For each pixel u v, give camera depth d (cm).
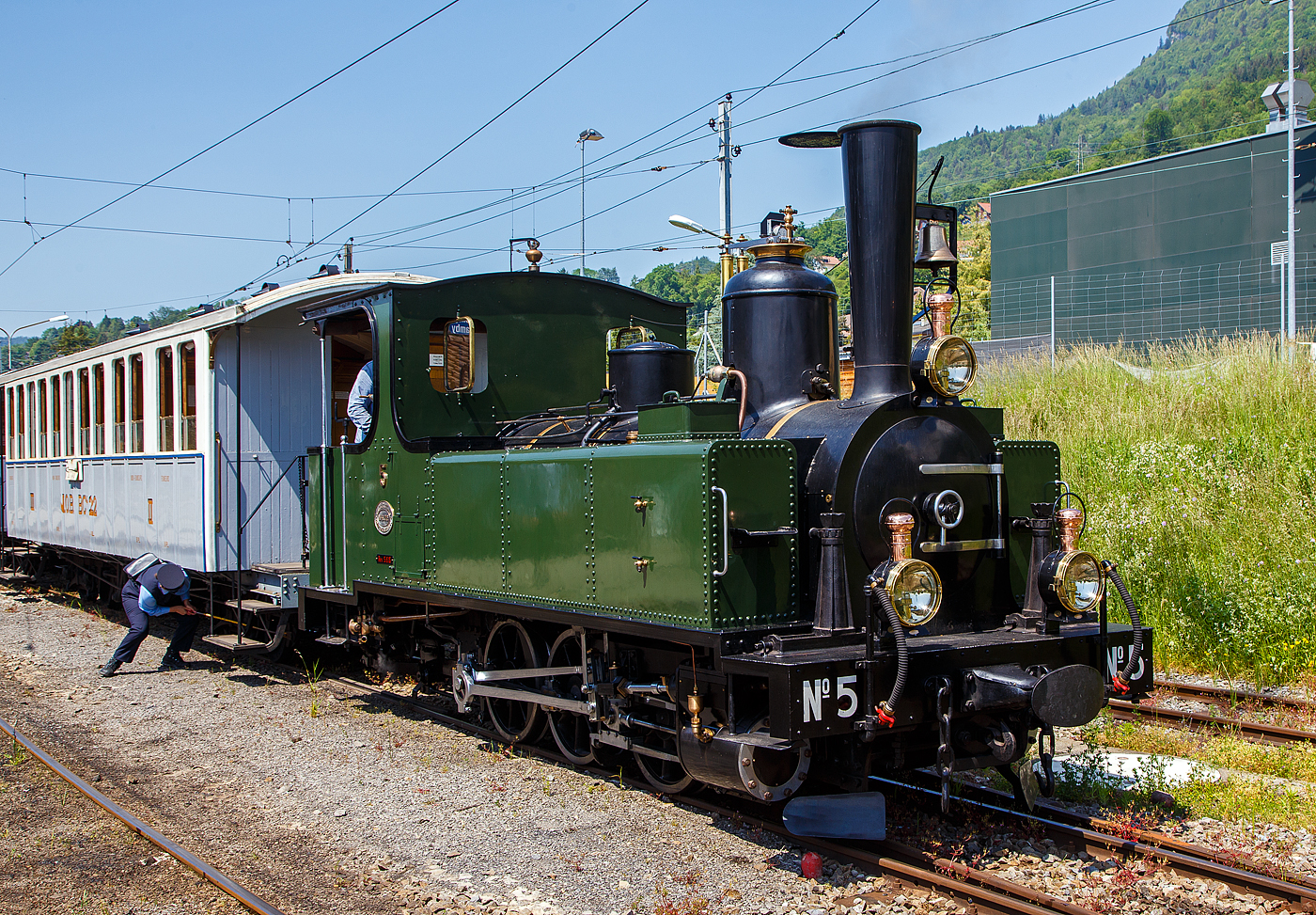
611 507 550
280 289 962
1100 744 669
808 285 583
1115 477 1077
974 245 4038
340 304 819
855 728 453
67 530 1355
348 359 1045
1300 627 820
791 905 432
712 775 503
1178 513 962
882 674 457
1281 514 924
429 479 715
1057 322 2558
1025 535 564
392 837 528
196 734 747
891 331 532
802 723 436
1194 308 2312
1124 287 2464
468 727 737
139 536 1112
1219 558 910
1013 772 529
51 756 686
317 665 949
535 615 605
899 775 576
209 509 949
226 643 957
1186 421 1160
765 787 478
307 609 905
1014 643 496
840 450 501
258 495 981
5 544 1712
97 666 1010
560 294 806
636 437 581
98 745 721
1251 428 1088
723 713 507
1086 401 1281
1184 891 438
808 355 581
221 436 955
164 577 947
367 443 791
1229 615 847
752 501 495
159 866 494
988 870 464
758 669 449
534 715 667
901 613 461
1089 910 414
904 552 472
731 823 528
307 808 577
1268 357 1196
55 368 1369
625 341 830
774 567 503
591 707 590
